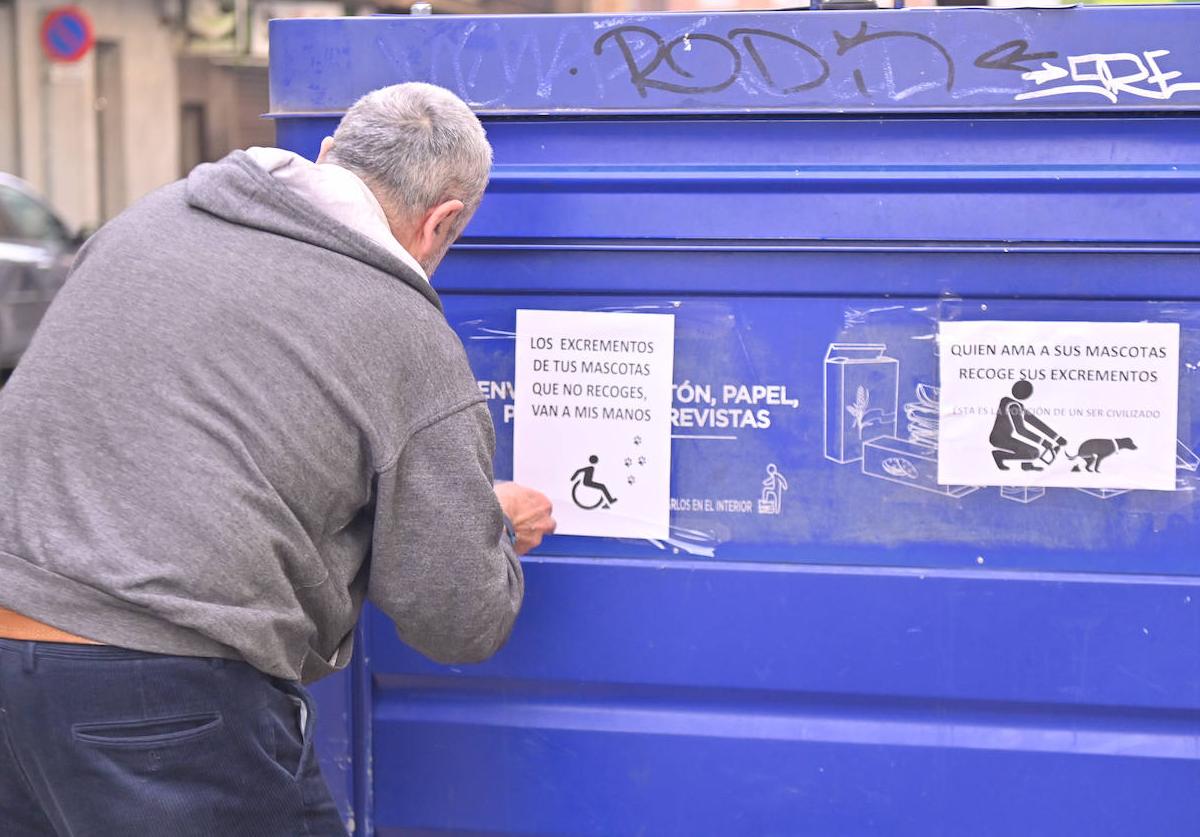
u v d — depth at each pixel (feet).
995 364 6.58
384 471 5.59
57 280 26.81
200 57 44.39
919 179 6.48
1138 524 6.61
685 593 6.88
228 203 5.77
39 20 41.98
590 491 6.91
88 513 5.39
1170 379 6.51
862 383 6.68
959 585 6.70
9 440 5.58
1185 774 6.68
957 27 6.42
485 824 7.20
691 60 6.59
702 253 6.69
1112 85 6.36
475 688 7.14
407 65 6.79
